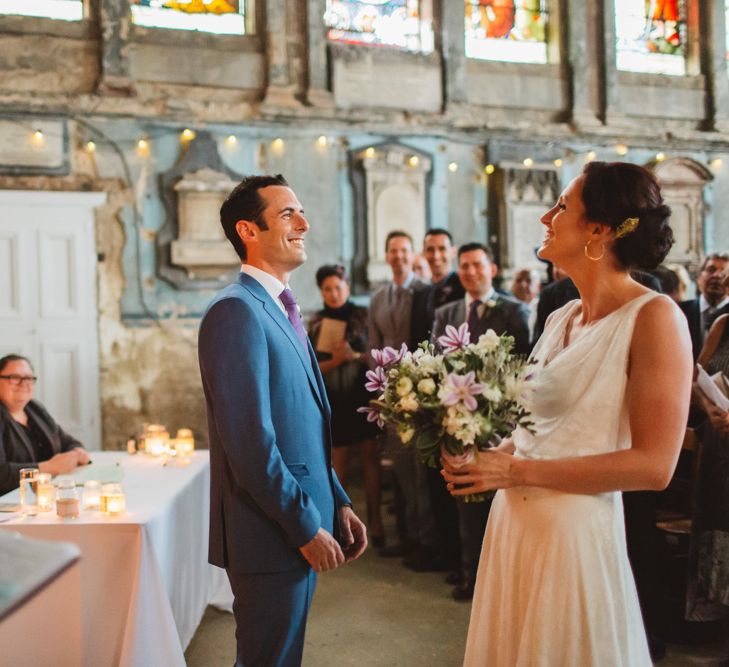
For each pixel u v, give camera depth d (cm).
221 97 723
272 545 207
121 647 253
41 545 81
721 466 300
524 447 178
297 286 743
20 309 668
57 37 680
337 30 771
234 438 198
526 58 840
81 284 682
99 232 687
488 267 416
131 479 336
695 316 455
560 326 187
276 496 197
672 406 157
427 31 791
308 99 740
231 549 210
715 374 325
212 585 381
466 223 803
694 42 895
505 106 823
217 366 200
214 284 712
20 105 662
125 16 691
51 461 358
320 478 218
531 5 844
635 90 869
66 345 679
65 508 262
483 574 187
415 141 782
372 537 504
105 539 256
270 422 203
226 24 734
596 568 165
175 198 705
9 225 665
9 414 372
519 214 812
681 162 878
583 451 166
